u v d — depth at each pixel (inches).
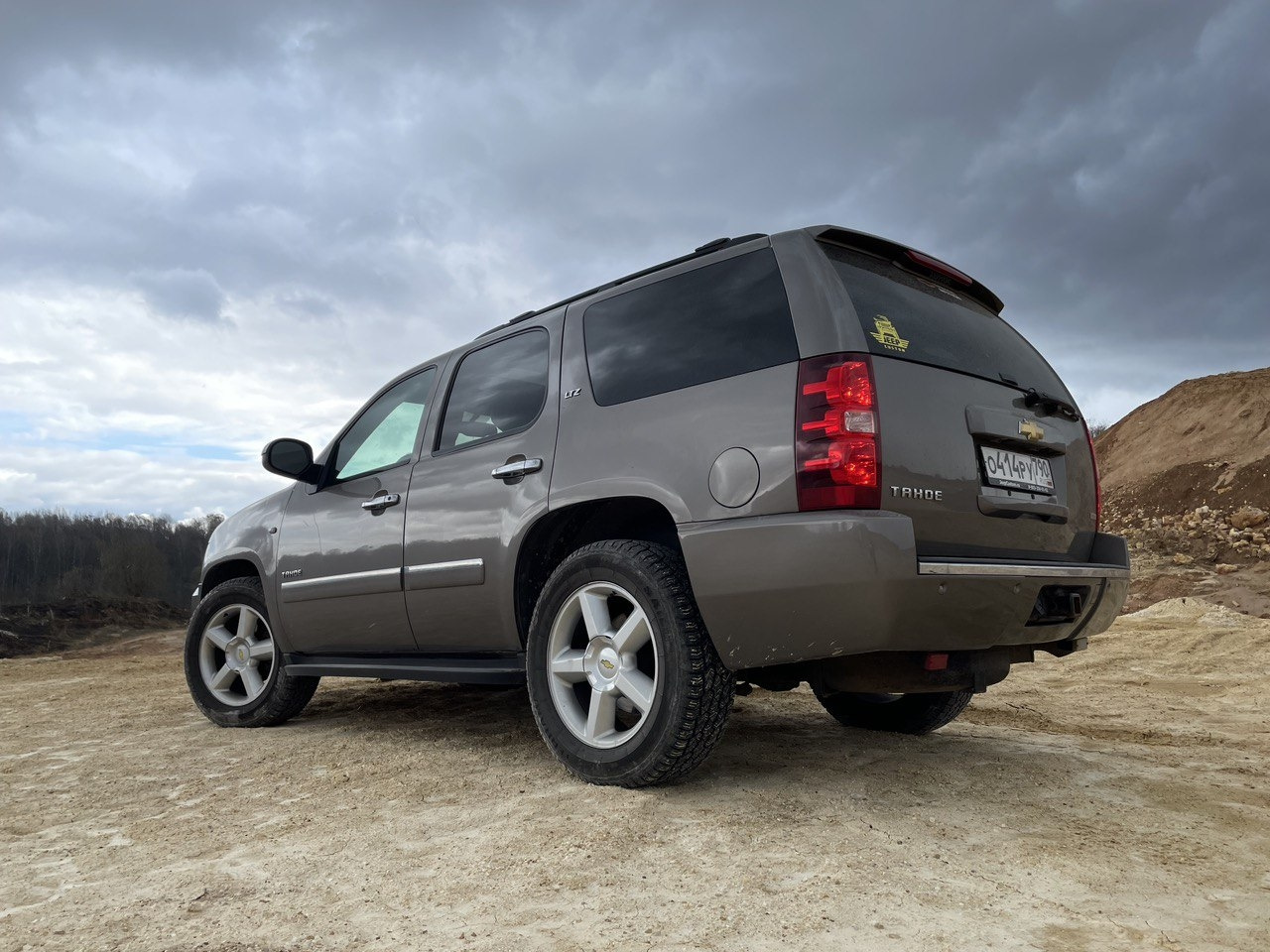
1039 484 113.9
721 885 74.9
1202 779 111.1
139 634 906.7
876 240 110.0
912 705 141.8
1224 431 875.4
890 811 95.8
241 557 176.1
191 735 164.6
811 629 91.8
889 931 65.3
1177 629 300.7
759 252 108.1
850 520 89.0
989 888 73.7
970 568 93.0
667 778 104.0
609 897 72.9
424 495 141.0
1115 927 66.0
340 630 155.0
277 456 162.4
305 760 134.6
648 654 112.8
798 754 126.3
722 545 97.0
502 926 68.2
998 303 133.9
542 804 101.4
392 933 67.7
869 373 93.9
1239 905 70.2
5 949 67.3
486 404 139.2
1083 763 120.9
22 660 546.0
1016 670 241.6
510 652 130.1
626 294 122.8
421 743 143.3
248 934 68.4
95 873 85.5
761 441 97.0
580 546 126.5
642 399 112.2
